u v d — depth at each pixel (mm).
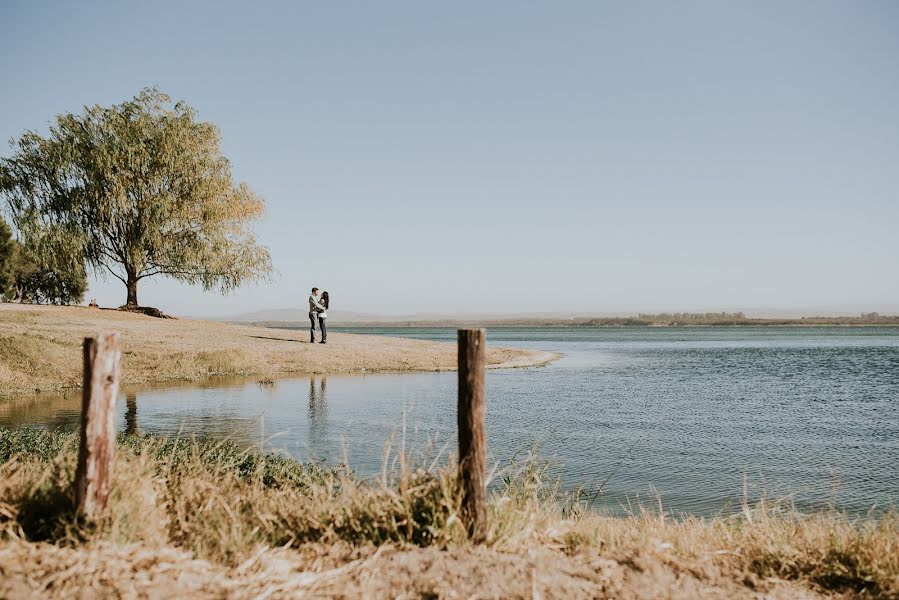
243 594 3514
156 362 21984
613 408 17562
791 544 5090
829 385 24609
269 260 38562
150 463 5730
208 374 22016
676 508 8234
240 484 6316
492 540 4441
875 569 4418
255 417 13914
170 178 35562
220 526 4453
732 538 5418
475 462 4520
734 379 27062
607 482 9570
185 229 35812
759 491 9094
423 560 4004
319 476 7375
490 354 36344
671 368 33250
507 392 21344
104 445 4246
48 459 7605
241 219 37531
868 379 27156
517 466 10086
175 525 4758
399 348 32938
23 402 15578
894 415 16719
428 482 4914
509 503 5086
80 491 4184
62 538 3967
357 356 28031
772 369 32906
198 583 3611
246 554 4156
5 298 59031
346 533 4570
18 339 20266
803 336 104938
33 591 3252
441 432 12656
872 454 11719
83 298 63844
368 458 10289
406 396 17891
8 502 4473
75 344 21859
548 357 38781
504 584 3732
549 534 4855
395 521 4582
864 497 8844
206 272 36375
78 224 34438
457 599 3529
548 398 19734
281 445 11070
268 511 4957
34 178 34156
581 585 3889
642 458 11203
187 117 35938
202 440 11086
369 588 3656
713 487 9328
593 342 76875
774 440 13047
